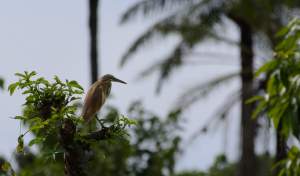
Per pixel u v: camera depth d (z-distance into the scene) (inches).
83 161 295.3
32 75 299.3
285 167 423.5
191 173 856.9
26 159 542.3
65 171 295.3
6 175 344.2
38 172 589.3
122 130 307.4
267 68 420.5
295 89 412.5
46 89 299.7
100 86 382.9
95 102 361.1
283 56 418.3
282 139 437.7
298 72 414.3
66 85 300.0
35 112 301.7
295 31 424.2
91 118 352.8
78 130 301.3
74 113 295.0
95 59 906.1
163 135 709.9
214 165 901.2
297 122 409.7
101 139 302.7
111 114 666.8
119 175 673.6
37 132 305.4
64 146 293.4
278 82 417.1
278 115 415.5
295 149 422.9
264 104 426.6
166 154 706.2
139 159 697.6
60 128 292.8
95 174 652.7
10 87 299.7
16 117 300.8
